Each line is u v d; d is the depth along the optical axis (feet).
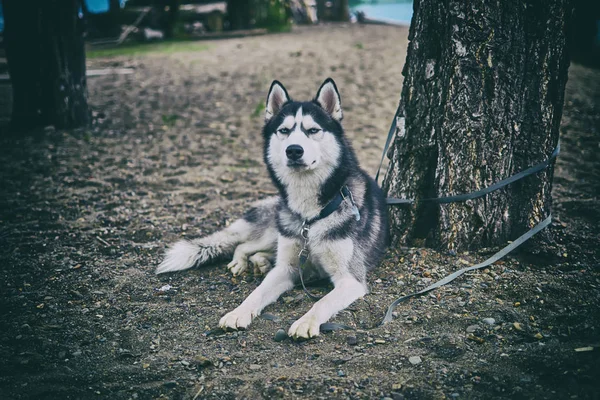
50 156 22.30
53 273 12.71
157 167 21.29
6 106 31.55
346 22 81.00
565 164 19.85
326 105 12.51
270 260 13.71
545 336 9.10
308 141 11.35
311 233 11.76
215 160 22.27
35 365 9.07
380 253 12.84
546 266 11.59
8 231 15.10
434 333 9.50
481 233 12.23
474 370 8.33
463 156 11.89
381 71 39.34
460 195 11.96
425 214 13.07
